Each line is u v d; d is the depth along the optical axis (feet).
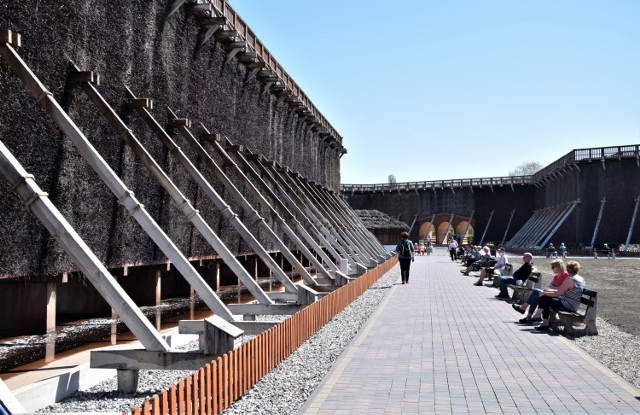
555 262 42.57
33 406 23.08
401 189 277.64
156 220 54.75
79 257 25.48
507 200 269.23
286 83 105.81
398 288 75.77
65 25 42.01
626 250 192.95
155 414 16.70
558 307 40.81
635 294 72.38
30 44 38.24
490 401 22.76
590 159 206.90
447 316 48.44
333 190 151.43
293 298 53.98
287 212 75.10
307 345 37.22
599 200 207.00
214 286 76.38
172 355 26.04
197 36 66.13
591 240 207.82
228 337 26.37
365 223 239.50
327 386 25.25
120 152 48.67
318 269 64.28
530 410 21.52
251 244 53.78
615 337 38.65
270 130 95.50
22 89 37.06
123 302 25.86
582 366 29.12
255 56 79.41
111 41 48.34
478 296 65.57
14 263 36.32
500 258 79.10
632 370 28.81
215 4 70.44
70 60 42.60
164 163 56.49
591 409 21.58
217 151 68.08
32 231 37.86
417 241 276.21
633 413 21.08
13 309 44.55
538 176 258.37
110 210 47.19
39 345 38.73
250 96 85.46
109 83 48.01
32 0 38.29
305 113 114.93
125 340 40.78
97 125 45.68
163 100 57.82
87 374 26.91
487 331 40.47
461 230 273.75
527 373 27.61
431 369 28.50
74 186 42.47
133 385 26.23
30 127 37.86
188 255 61.46
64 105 41.88
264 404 23.56
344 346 36.60
